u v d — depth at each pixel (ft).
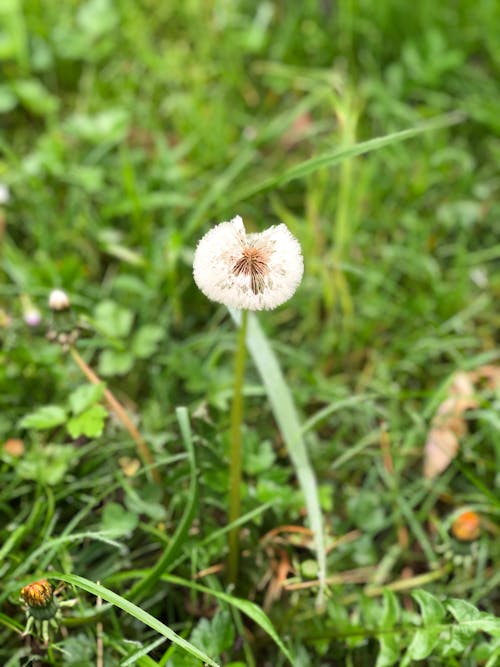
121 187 1.78
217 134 1.86
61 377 1.39
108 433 1.34
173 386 1.47
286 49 2.08
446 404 1.46
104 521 1.14
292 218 1.60
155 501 1.21
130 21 2.09
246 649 1.11
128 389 1.49
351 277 1.64
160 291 1.61
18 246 1.71
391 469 1.38
